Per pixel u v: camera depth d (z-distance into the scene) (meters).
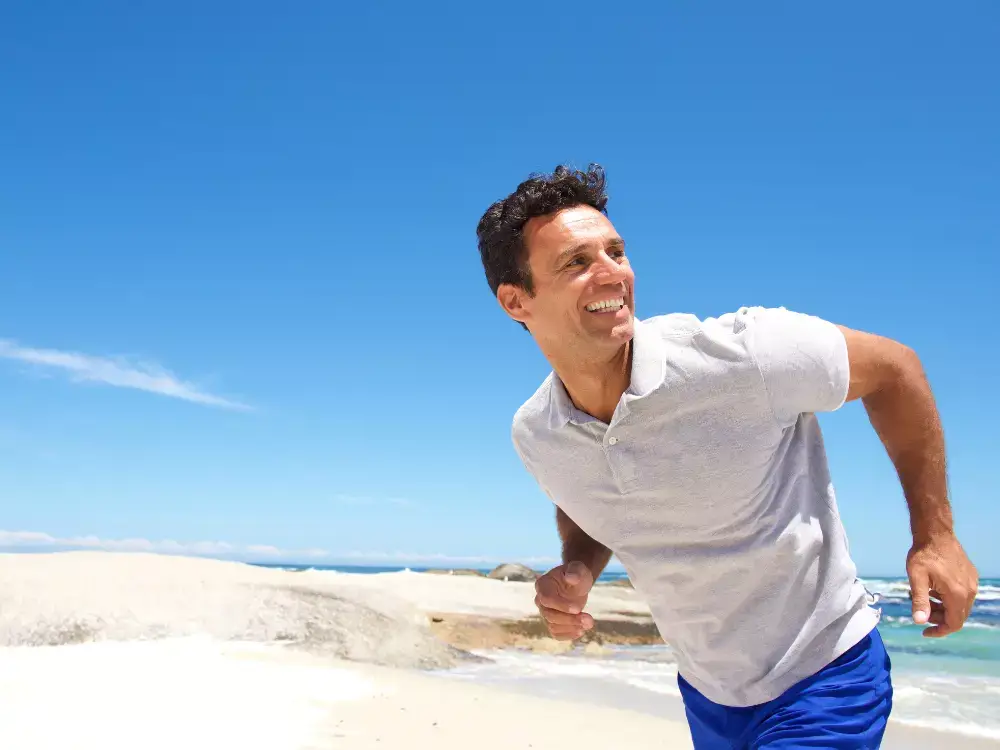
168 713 4.64
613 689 6.96
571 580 2.21
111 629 8.05
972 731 5.55
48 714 4.45
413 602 10.44
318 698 5.43
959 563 1.84
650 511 2.06
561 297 2.00
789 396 1.87
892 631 13.97
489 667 8.29
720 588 2.03
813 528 1.99
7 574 9.23
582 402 2.12
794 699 1.96
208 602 8.98
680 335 1.95
